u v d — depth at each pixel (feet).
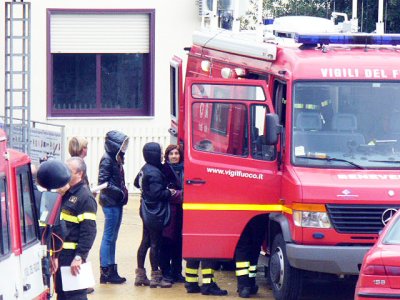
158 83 90.38
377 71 49.62
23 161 32.76
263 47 51.31
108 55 90.07
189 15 90.22
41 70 88.12
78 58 89.61
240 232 49.93
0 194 29.01
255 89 50.03
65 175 33.22
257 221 50.19
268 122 47.26
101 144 86.33
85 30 89.15
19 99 85.20
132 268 58.44
